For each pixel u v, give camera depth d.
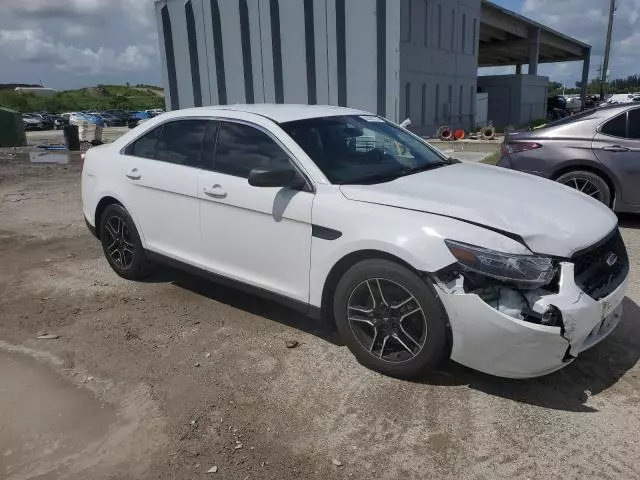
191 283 5.17
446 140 16.88
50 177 12.72
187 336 4.08
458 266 2.99
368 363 3.51
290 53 10.14
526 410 3.08
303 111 4.38
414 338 3.27
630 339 3.82
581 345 3.02
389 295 3.33
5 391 3.40
